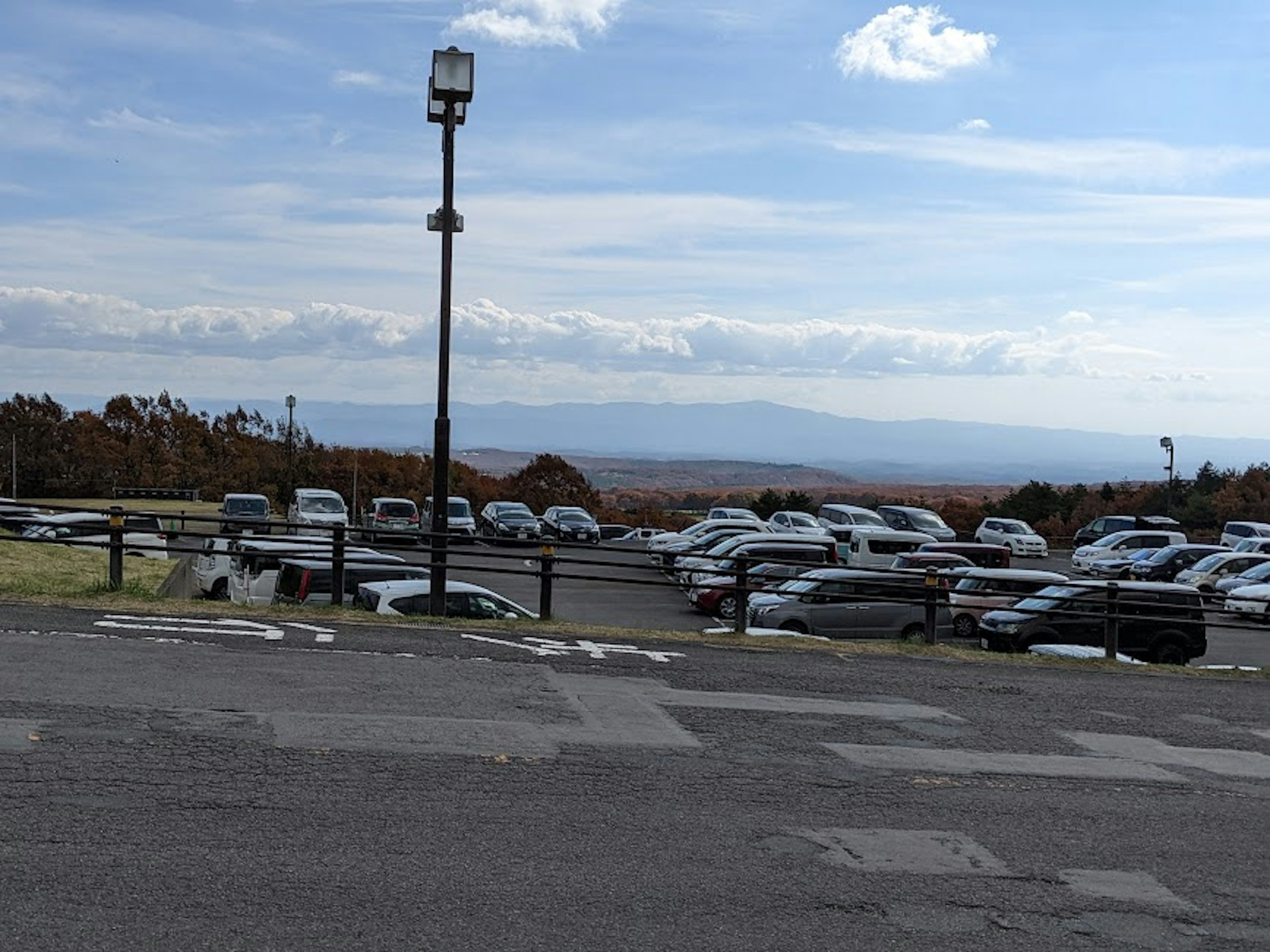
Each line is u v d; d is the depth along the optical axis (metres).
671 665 12.67
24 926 5.14
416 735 8.80
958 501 78.75
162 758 7.77
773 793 7.96
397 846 6.46
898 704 11.31
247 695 9.71
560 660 12.39
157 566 23.73
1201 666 18.48
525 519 48.47
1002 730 10.46
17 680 9.73
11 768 7.35
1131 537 45.19
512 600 29.11
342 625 13.84
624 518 73.31
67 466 70.69
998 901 6.24
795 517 45.47
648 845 6.77
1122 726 11.06
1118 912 6.20
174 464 70.94
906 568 28.08
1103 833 7.59
